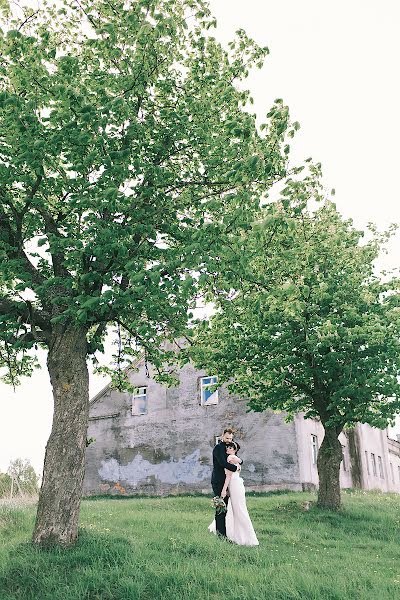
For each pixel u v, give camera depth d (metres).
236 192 8.96
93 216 8.77
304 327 16.67
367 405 17.44
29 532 10.52
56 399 9.37
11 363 12.54
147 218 9.57
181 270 8.91
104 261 9.11
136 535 10.12
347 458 34.41
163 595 7.05
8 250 9.55
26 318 9.71
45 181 9.48
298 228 10.87
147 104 10.02
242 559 8.98
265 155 8.76
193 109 10.17
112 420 33.06
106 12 9.91
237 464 10.60
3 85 10.11
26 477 20.67
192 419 30.61
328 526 14.71
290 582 7.48
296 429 27.36
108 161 8.40
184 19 9.49
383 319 16.72
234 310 10.76
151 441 31.48
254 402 19.05
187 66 10.98
